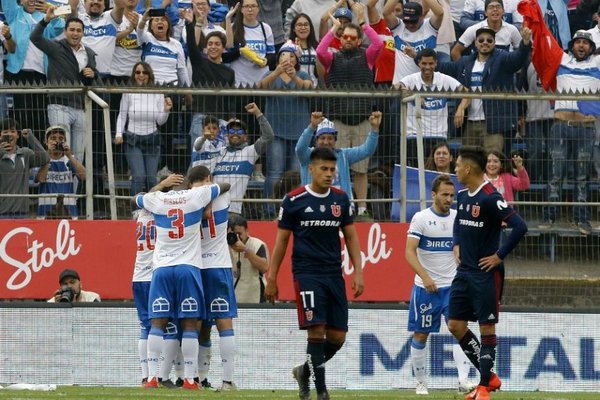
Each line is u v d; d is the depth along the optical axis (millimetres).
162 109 52594
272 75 59375
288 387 51594
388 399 39031
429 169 53531
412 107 53500
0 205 52969
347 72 60531
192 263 43500
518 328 51781
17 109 52688
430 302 45719
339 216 33031
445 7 65812
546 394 46375
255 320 51812
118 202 53062
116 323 51531
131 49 62469
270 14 67812
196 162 52812
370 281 52906
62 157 52906
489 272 34094
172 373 50094
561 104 53625
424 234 45500
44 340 51500
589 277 54000
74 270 52219
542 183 53844
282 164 53094
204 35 64125
